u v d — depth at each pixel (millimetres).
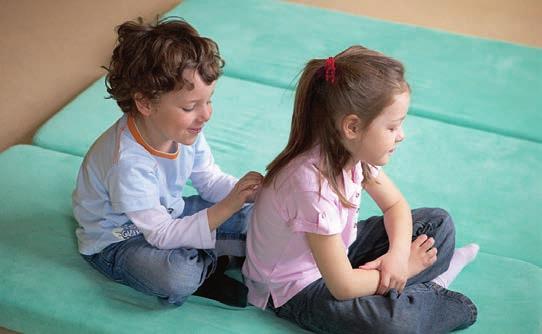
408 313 1550
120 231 1683
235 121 2229
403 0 3123
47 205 1887
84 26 2893
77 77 2631
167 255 1641
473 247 1797
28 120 2436
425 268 1661
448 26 2971
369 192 1692
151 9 3002
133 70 1513
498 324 1636
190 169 1743
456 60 2553
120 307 1651
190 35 1526
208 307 1673
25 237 1794
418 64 2514
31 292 1665
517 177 2084
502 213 1965
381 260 1611
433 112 2303
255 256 1630
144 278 1646
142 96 1527
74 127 2178
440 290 1632
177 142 1620
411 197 1990
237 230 1808
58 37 2826
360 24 2725
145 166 1612
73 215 1867
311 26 2703
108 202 1673
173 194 1736
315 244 1507
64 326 1627
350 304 1563
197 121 1561
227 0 2846
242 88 2373
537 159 2152
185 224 1635
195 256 1661
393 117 1435
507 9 3078
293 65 2480
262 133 2189
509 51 2625
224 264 1731
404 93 1434
